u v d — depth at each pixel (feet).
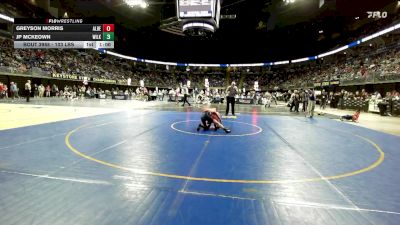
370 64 106.01
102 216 8.32
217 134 25.59
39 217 8.18
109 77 152.97
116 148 18.02
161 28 104.63
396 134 29.19
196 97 106.11
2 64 88.53
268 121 39.24
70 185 10.88
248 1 117.91
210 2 57.41
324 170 14.10
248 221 8.22
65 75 115.14
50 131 24.54
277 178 12.55
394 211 9.26
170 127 29.58
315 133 28.09
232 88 45.52
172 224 7.90
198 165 14.42
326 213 8.98
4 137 20.98
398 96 66.80
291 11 128.47
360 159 16.83
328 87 118.93
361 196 10.56
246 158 16.26
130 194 10.13
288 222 8.25
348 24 133.49
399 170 14.42
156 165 14.20
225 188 11.04
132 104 78.38
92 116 39.65
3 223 7.78
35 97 101.45
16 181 11.12
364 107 71.31
